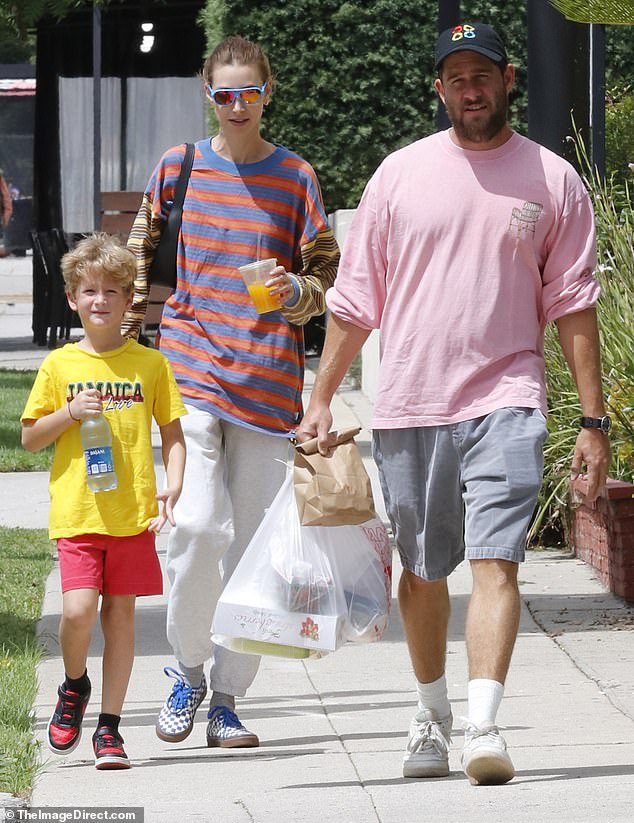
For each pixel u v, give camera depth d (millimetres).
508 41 46188
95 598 13594
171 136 60844
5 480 33594
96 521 13617
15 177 116750
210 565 14422
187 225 14742
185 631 14500
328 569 13406
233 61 14594
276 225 14727
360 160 48094
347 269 13414
